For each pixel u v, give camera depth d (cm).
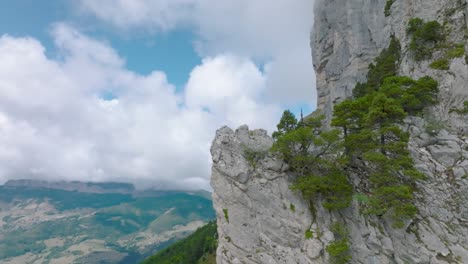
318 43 13688
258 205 4312
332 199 4194
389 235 4147
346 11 11844
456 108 6197
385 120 4703
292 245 4072
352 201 4319
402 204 4016
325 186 4100
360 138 4500
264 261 3994
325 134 4397
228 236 4241
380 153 4303
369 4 10944
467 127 5797
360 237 4075
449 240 4112
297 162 4444
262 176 4441
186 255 12162
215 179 4538
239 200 4334
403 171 4250
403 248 4031
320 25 13562
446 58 7019
